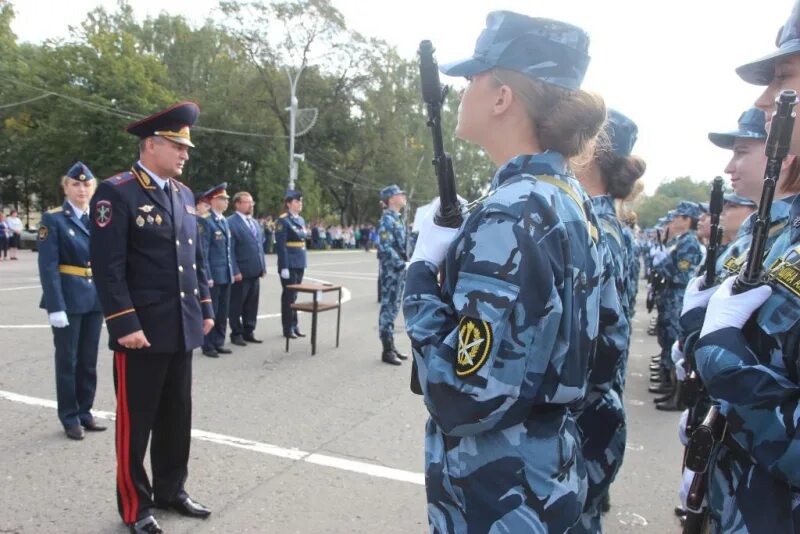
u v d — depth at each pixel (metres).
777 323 1.27
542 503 1.30
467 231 1.31
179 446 3.03
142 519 2.81
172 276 2.92
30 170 34.34
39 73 31.19
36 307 8.79
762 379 1.22
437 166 1.43
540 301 1.21
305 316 9.33
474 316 1.21
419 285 1.39
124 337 2.74
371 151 38.31
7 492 3.16
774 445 1.21
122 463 2.81
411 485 3.42
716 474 1.46
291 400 4.94
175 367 2.99
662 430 4.58
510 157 1.46
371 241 38.09
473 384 1.21
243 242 7.13
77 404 4.04
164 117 2.89
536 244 1.23
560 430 1.36
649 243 14.21
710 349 1.32
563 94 1.39
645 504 3.34
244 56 34.56
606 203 2.42
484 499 1.31
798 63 1.33
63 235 3.88
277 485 3.37
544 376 1.29
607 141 1.80
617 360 1.84
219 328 6.69
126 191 2.84
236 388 5.25
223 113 34.47
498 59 1.38
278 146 34.59
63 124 30.55
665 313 5.49
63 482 3.30
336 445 3.97
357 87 36.78
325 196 40.88
